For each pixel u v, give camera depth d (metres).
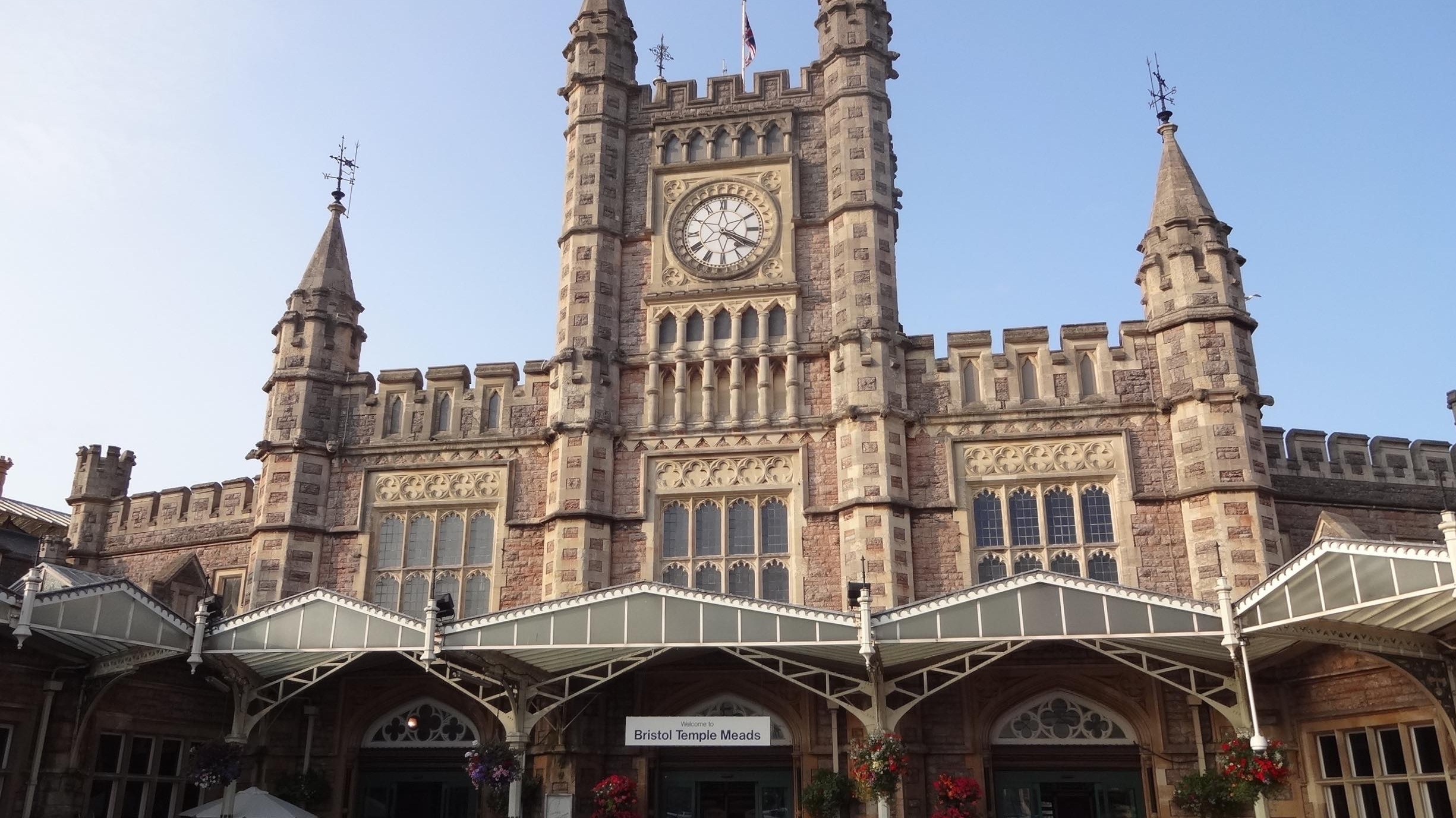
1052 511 27.55
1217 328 27.62
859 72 32.25
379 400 31.05
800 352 29.91
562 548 28.14
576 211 32.19
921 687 25.78
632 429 29.69
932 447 28.23
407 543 29.75
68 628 20.97
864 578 25.44
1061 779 25.58
